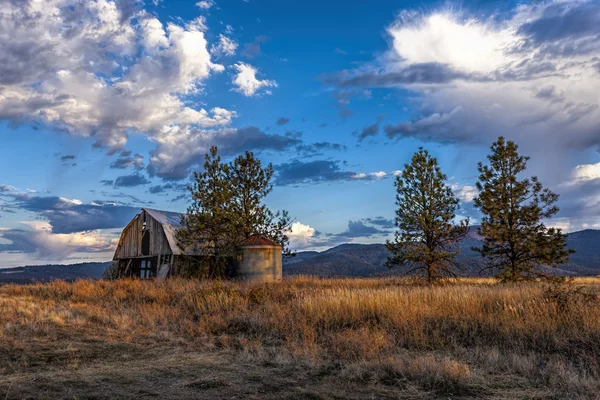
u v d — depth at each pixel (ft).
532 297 48.62
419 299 50.11
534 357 30.37
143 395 23.44
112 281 99.81
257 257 116.88
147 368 29.60
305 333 39.50
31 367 29.27
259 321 45.75
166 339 40.06
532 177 94.89
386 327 41.42
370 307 48.03
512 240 91.50
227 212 118.93
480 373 27.89
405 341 37.52
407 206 98.12
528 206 93.20
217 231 118.52
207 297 60.90
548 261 89.92
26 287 92.12
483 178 96.99
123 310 55.98
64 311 53.52
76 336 40.32
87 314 52.39
